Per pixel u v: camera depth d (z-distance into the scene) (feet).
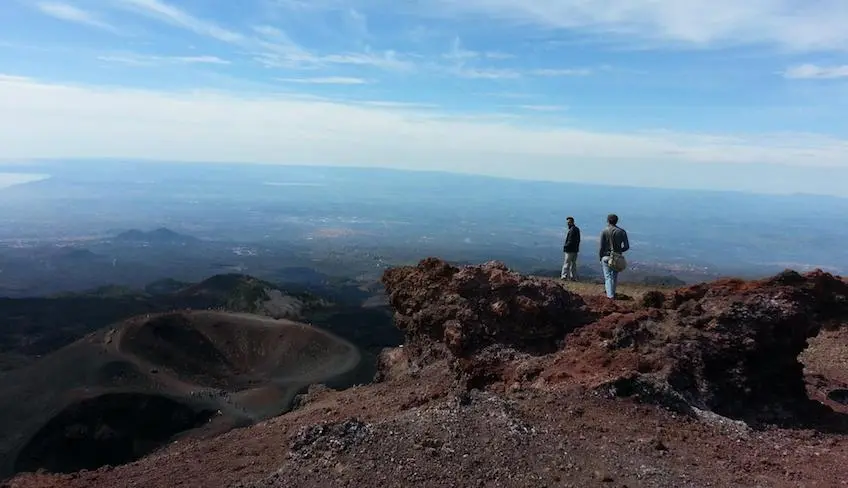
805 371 55.26
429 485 29.37
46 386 246.06
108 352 277.85
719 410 41.81
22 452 200.64
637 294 72.49
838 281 55.93
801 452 35.24
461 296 55.72
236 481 37.42
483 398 38.65
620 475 29.60
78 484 44.50
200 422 233.14
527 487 28.68
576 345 48.80
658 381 40.32
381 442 33.60
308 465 32.78
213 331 321.11
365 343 344.28
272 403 250.57
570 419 36.68
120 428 219.41
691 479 29.73
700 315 46.85
